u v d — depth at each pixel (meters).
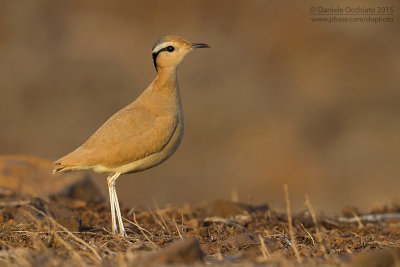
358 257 9.65
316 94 35.91
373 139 32.25
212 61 38.38
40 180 17.31
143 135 12.32
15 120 33.28
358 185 28.55
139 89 36.28
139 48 39.47
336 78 37.12
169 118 12.55
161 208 16.25
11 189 16.70
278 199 26.84
